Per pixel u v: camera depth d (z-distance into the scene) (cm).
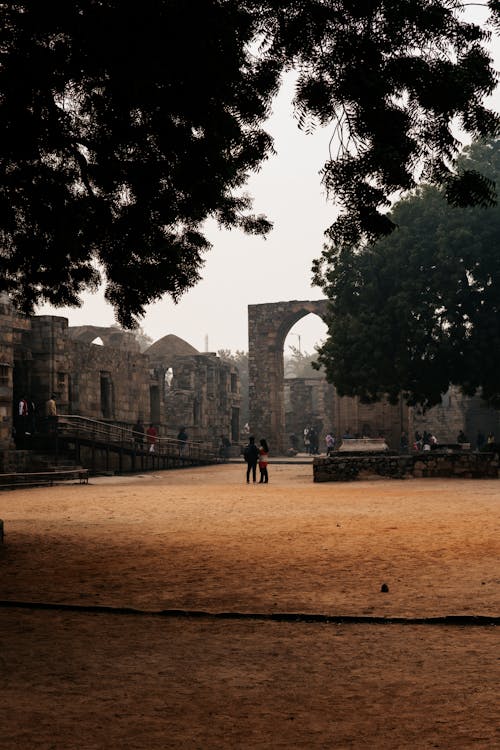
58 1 921
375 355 3256
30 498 2317
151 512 1778
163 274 1312
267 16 925
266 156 1107
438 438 6366
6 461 3062
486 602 781
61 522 1598
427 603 786
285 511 1714
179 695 526
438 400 3431
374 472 2788
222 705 505
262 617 749
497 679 546
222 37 923
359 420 5366
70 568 1036
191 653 632
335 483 2714
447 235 3253
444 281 3253
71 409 3994
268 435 6009
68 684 550
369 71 912
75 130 1132
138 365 4853
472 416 6378
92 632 704
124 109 1041
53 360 3712
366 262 3478
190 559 1081
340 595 834
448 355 3297
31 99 993
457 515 1539
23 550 1202
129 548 1198
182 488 2625
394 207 3469
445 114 937
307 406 7088
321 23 905
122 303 1355
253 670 582
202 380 5853
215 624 730
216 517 1623
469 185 978
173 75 969
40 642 670
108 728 464
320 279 3534
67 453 3541
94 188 1223
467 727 456
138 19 903
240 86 988
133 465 3841
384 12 898
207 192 1134
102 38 930
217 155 1107
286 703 507
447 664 587
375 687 536
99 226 1203
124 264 1290
